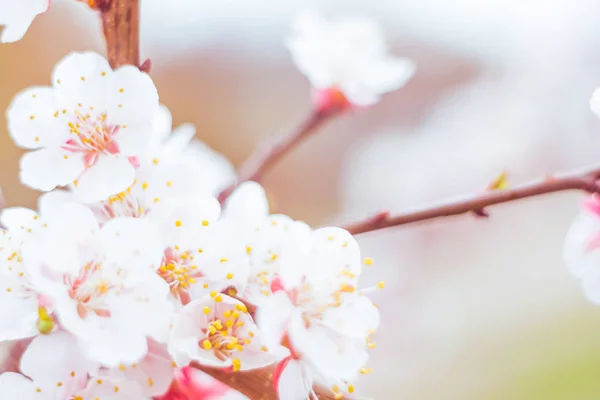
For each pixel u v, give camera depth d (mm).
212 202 338
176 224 335
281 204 892
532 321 738
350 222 368
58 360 329
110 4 345
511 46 798
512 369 721
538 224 747
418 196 729
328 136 917
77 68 342
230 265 334
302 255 338
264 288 337
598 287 384
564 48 738
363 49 427
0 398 329
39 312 327
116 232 330
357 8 984
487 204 366
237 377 334
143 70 349
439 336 720
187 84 995
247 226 340
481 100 761
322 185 904
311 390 339
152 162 342
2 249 332
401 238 736
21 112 342
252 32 1014
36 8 346
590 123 706
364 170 763
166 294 328
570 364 725
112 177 337
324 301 340
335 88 425
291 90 1009
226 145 990
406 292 722
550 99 726
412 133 796
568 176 368
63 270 328
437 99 909
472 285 734
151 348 334
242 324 333
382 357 704
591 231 384
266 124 1000
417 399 699
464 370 716
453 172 725
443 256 736
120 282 329
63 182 338
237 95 1005
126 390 332
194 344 330
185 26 1001
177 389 337
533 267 742
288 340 335
